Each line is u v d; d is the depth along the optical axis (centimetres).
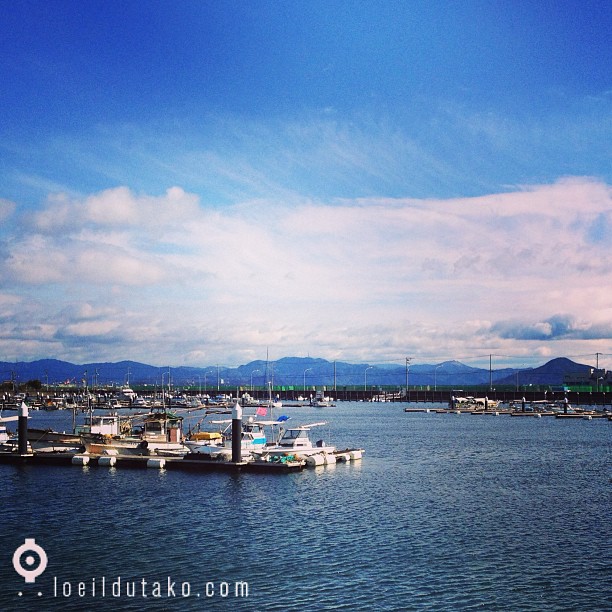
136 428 13438
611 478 8856
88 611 4247
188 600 4391
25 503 7069
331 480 8494
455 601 4350
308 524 6178
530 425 19212
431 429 17562
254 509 6781
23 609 4294
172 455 9706
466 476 8956
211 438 11462
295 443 10212
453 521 6309
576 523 6247
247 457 9562
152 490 7750
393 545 5500
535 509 6838
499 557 5197
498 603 4319
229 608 4256
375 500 7250
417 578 4747
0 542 5616
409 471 9350
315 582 4672
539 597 4419
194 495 7462
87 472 9038
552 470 9588
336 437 15012
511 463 10344
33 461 9856
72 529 6006
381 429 17550
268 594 4469
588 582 4678
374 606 4272
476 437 15012
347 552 5306
